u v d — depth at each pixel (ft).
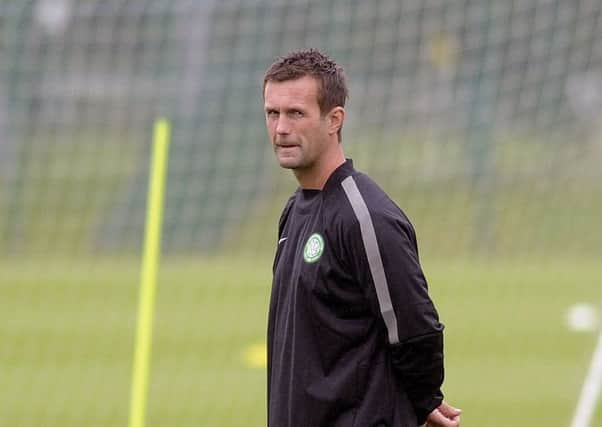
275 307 49.73
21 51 189.67
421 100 193.26
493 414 109.40
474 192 196.54
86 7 192.24
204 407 113.80
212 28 184.34
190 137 194.08
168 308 164.04
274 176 200.13
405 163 198.80
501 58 184.65
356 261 46.42
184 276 185.57
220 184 196.34
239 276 185.26
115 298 170.19
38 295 171.53
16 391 121.08
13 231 199.11
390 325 46.47
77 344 142.82
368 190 47.42
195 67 188.65
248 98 190.29
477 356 136.77
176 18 189.47
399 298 46.11
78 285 178.60
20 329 150.51
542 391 118.73
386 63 188.14
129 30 192.95
